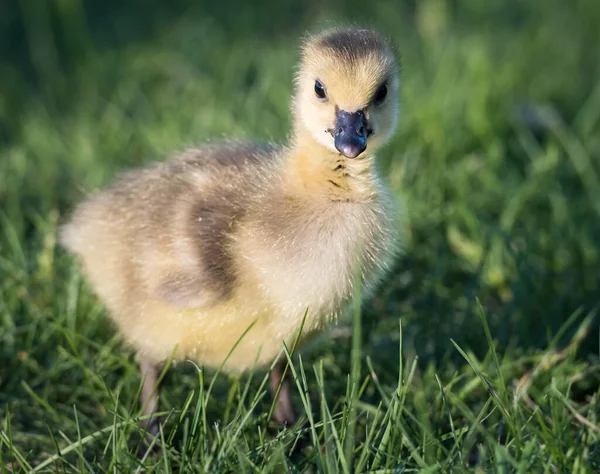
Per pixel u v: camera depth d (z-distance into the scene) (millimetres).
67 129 15539
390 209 9094
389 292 11281
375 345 10484
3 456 8547
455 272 11828
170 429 9039
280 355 8531
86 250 9711
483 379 8195
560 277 11516
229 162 9516
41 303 10688
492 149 14250
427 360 10266
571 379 9297
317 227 8547
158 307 8898
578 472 7254
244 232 8641
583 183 13680
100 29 19641
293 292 8453
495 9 20094
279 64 16891
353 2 20281
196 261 8672
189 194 9172
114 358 9688
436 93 15273
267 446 7922
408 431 8180
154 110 15961
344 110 8656
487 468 7531
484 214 12781
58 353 10055
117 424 8281
